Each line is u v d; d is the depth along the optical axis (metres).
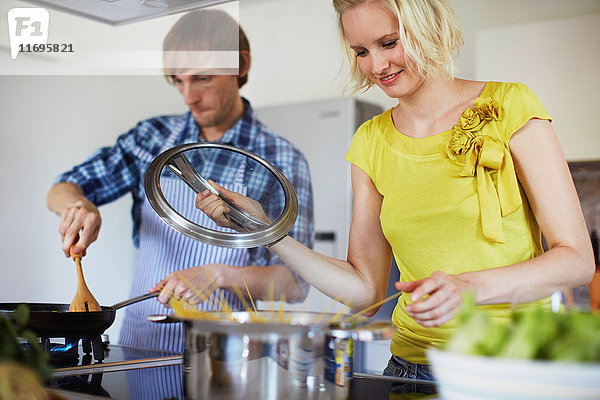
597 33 2.71
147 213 2.21
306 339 0.71
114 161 2.37
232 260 2.06
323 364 0.72
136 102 2.94
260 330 0.70
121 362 1.09
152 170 1.12
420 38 1.16
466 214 1.20
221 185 1.16
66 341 1.19
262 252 2.10
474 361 0.56
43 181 2.69
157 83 2.99
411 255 1.29
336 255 3.07
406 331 1.26
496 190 1.17
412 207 1.26
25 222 2.64
